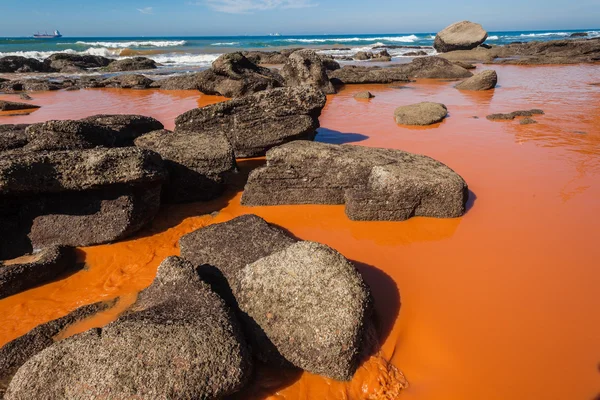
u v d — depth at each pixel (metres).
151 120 8.32
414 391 3.05
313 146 6.20
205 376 2.74
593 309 3.72
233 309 3.56
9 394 2.78
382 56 33.84
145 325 2.96
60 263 4.57
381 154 6.18
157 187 5.50
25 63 26.94
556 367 3.17
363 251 4.82
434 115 10.51
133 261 4.72
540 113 11.09
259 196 6.11
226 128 7.91
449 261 4.54
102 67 28.91
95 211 5.05
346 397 3.01
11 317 3.89
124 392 2.62
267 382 3.12
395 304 3.89
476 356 3.29
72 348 2.88
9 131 6.91
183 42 53.94
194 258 4.32
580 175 6.68
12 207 5.01
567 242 4.78
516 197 5.98
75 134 6.11
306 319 3.19
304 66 16.20
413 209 5.48
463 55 32.97
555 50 32.50
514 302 3.85
